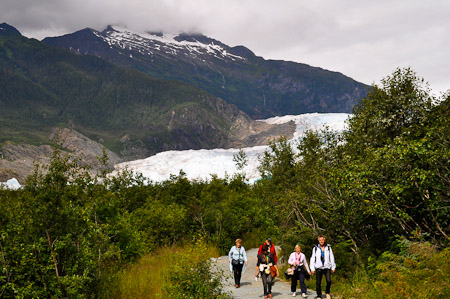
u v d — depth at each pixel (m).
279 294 10.51
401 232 10.34
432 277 7.41
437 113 11.23
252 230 23.16
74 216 8.97
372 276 9.66
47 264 8.38
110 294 9.77
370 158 9.90
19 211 8.59
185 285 8.94
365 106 12.88
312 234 12.58
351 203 10.73
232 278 13.11
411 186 9.45
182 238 19.64
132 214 19.28
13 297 8.12
